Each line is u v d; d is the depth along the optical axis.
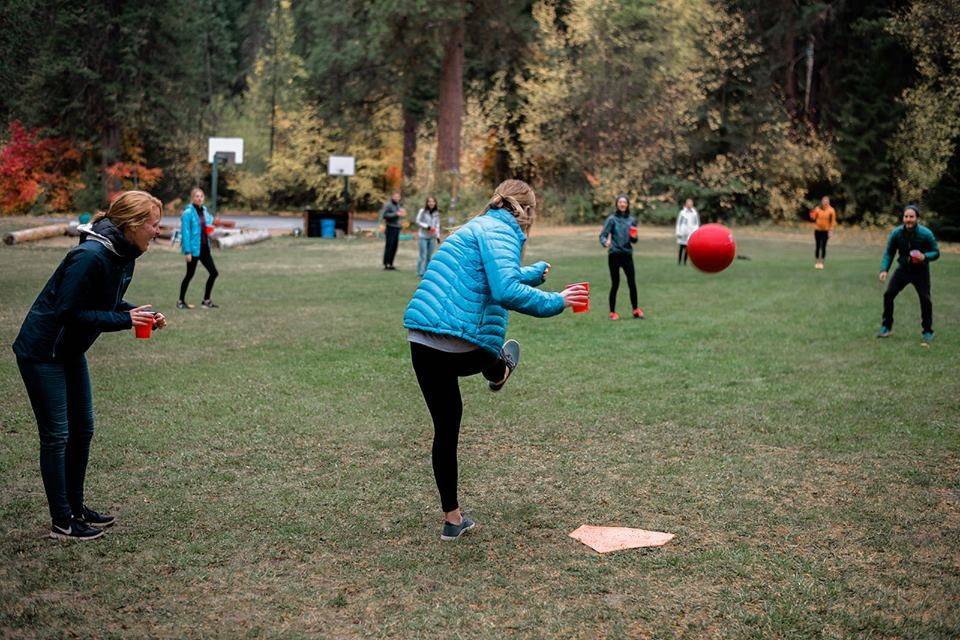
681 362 9.48
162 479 5.48
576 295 4.64
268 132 50.25
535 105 38.12
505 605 3.84
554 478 5.64
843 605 3.87
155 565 4.22
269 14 54.69
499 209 4.63
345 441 6.41
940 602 3.91
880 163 41.75
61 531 4.50
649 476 5.68
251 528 4.71
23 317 11.85
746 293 16.12
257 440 6.39
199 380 8.31
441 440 4.57
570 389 8.16
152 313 4.57
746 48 40.16
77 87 39.28
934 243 10.79
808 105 44.66
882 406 7.55
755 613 3.78
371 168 45.97
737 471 5.78
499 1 34.97
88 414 4.68
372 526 4.77
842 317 13.00
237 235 26.89
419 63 36.47
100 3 38.94
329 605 3.83
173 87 42.09
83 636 3.51
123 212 4.49
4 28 31.25
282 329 11.47
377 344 10.44
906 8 39.19
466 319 4.47
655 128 38.09
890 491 5.41
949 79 36.59
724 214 44.09
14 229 29.19
